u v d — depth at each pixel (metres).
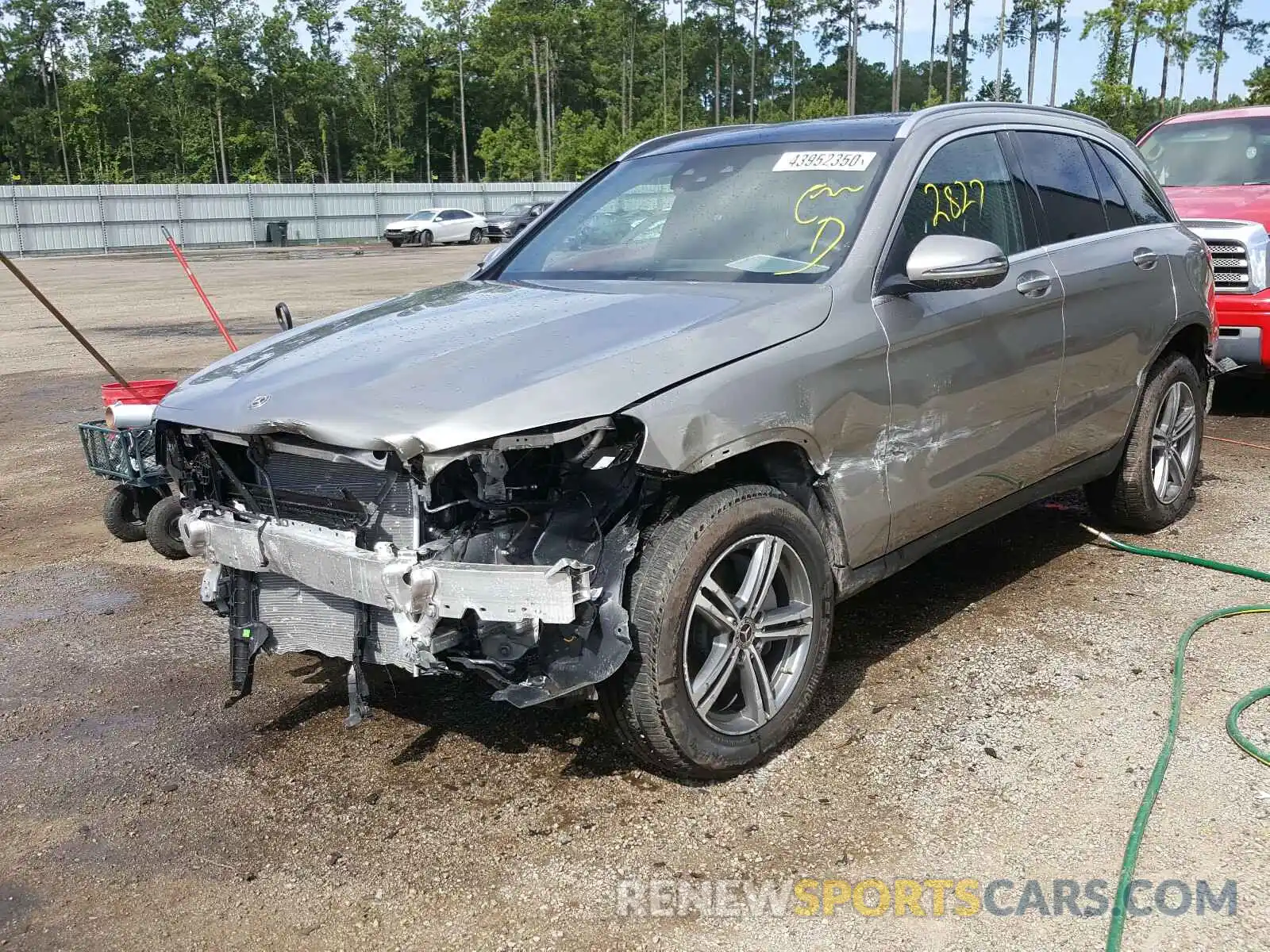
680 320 3.24
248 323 16.28
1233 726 3.40
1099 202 4.80
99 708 3.96
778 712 3.33
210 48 98.69
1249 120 8.82
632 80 115.19
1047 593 4.62
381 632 3.06
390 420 2.80
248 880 2.91
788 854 2.90
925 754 3.36
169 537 5.57
